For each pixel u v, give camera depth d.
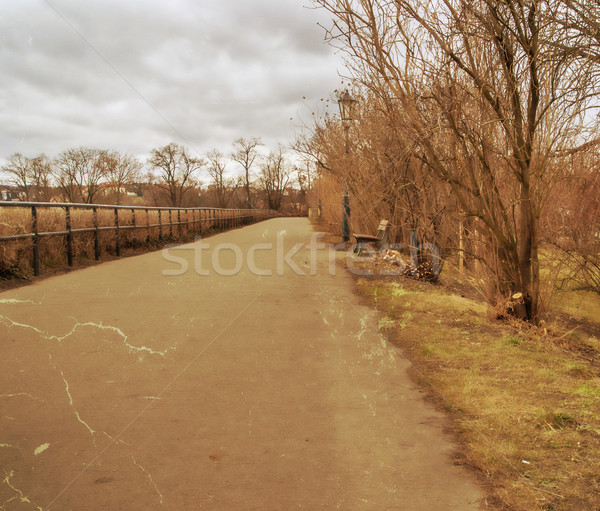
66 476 2.44
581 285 7.35
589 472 2.44
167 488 2.33
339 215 19.20
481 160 5.66
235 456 2.64
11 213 8.67
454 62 5.66
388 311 6.29
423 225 8.68
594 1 4.78
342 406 3.31
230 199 83.75
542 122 5.56
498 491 2.29
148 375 3.92
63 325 5.46
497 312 5.89
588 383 3.72
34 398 3.43
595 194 6.42
